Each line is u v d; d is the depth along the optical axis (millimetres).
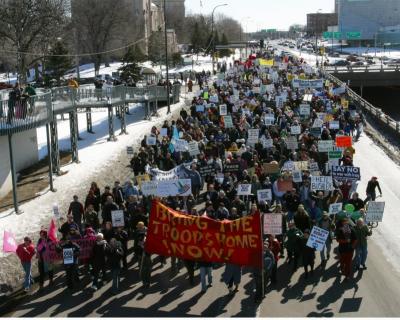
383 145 36125
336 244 18594
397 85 79812
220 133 27750
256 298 14461
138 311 14133
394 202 23156
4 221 20969
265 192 18953
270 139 25234
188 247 14469
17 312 14398
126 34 91188
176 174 21234
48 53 63844
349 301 14438
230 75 62219
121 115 38719
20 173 28219
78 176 27703
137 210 17891
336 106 39219
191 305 14398
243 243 14070
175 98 54062
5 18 57656
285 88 46188
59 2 65438
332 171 20906
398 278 15883
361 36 170125
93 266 15438
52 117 25609
